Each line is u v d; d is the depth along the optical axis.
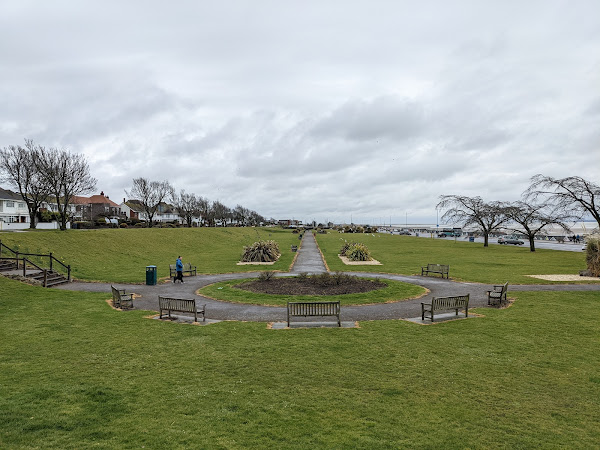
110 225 67.75
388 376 8.89
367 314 15.19
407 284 22.58
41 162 49.69
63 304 16.80
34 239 32.62
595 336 11.98
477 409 7.34
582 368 9.36
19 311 15.34
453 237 109.56
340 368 9.37
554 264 34.62
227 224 174.38
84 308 16.12
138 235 49.53
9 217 69.75
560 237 96.44
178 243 54.56
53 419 6.86
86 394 7.95
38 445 6.04
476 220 62.12
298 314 13.36
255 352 10.54
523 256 43.84
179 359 10.02
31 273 21.80
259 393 8.02
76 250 34.19
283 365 9.57
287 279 24.36
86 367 9.45
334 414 7.12
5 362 9.78
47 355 10.30
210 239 68.06
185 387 8.30
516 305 16.72
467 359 9.98
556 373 9.06
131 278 25.83
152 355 10.33
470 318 14.38
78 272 27.61
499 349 10.76
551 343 11.27
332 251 52.38
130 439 6.25
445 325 13.38
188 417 7.00
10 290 18.52
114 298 17.00
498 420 6.93
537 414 7.16
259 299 18.08
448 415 7.10
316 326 13.31
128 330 12.78
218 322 13.88
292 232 125.31
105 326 13.27
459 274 28.03
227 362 9.79
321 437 6.33
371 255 46.03
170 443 6.14
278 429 6.58
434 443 6.17
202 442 6.17
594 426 6.73
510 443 6.18
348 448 6.01
